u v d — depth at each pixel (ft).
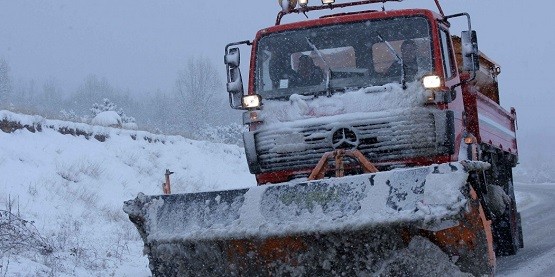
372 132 25.11
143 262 33.65
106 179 59.47
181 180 71.56
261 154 26.58
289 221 20.02
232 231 20.48
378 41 27.20
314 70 27.50
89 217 45.98
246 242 20.86
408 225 18.71
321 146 25.61
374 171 22.54
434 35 26.73
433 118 24.77
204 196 21.56
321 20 28.12
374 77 26.76
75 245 34.71
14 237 30.89
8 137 55.06
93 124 72.59
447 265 19.19
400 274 19.61
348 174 25.45
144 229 22.41
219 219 21.03
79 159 59.93
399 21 27.25
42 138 59.16
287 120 26.27
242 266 21.38
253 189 20.88
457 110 28.12
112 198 55.88
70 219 43.32
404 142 24.84
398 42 26.99
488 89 38.24
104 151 66.03
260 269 21.24
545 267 30.14
